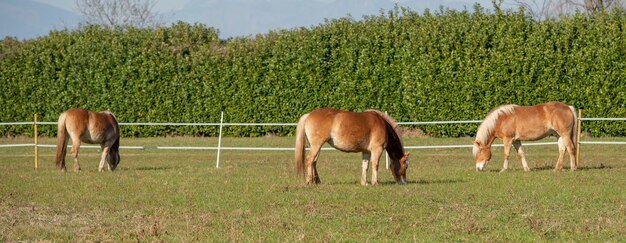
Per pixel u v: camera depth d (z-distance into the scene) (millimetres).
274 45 33406
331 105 32594
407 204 13859
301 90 32938
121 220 12688
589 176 18047
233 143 30969
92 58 34688
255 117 33375
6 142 33844
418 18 33000
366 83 32156
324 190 15586
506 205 13781
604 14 31688
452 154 26781
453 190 15602
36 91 35219
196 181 17797
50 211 13555
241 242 10781
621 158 24391
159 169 21750
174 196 15133
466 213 12727
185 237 11062
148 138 33719
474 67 31188
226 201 14453
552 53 30656
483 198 14516
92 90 34688
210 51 34062
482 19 31766
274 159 25734
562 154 19719
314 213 12938
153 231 11430
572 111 19609
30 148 32062
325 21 33469
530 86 30828
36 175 19484
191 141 31953
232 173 19875
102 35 35344
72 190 16234
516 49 30922
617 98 30312
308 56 32781
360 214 12875
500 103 31031
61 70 34969
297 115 33031
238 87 33469
